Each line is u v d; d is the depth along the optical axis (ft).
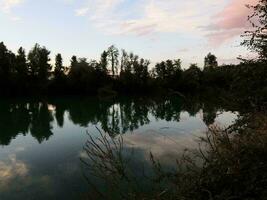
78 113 154.40
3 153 64.39
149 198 13.51
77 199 36.37
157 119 100.48
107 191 13.37
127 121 110.01
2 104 196.44
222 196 12.42
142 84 279.90
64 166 51.60
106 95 259.80
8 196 40.19
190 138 46.11
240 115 21.31
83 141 74.13
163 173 15.49
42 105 193.98
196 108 19.20
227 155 14.71
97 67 277.64
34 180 45.68
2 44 247.50
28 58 262.06
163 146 46.85
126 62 290.56
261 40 23.16
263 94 21.66
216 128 18.88
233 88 22.67
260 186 12.70
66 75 268.62
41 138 81.87
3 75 236.43
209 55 255.29
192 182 13.98
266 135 16.31
